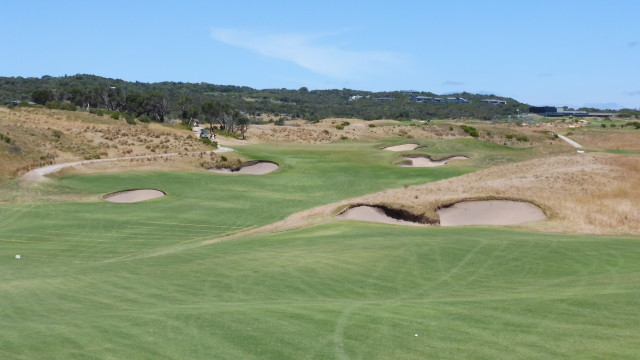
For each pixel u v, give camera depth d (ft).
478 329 37.96
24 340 38.01
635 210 101.50
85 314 46.75
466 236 82.12
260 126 434.71
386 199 113.29
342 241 79.66
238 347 35.53
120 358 33.99
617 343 34.27
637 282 52.39
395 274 59.93
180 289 56.59
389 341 36.04
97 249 97.30
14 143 204.85
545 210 102.78
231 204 143.33
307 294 52.49
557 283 54.03
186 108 437.17
